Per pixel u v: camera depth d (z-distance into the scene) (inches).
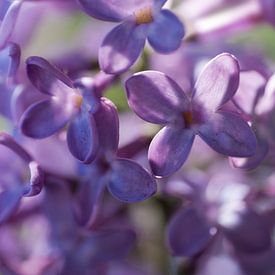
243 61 7.2
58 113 5.9
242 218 6.8
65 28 8.3
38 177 5.7
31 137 5.9
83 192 6.3
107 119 5.8
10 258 7.3
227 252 7.1
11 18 5.8
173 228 6.7
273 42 8.3
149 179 5.7
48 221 6.9
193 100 5.8
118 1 5.9
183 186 7.0
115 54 5.9
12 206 6.2
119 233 6.9
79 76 6.9
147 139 6.8
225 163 7.4
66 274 6.8
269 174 7.3
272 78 6.0
